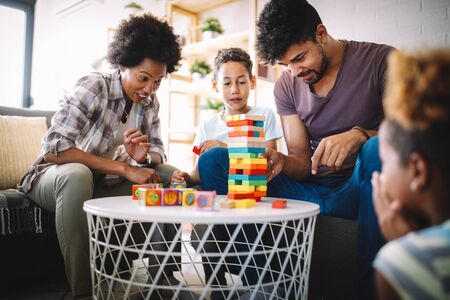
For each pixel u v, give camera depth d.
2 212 1.30
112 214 0.78
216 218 0.72
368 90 1.30
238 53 1.82
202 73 2.84
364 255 0.91
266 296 1.05
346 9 2.38
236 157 1.02
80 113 1.35
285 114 1.49
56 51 4.23
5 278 1.33
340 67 1.33
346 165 1.30
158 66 1.43
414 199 0.50
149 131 1.68
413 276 0.40
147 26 1.43
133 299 1.09
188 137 3.19
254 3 2.47
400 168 0.50
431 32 2.08
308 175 1.37
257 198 1.01
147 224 1.46
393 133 0.50
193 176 1.33
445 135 0.45
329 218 1.12
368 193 0.91
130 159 1.56
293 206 0.91
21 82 4.10
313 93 1.39
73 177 1.14
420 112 0.46
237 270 1.21
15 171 1.69
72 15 4.08
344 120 1.35
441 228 0.44
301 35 1.18
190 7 3.03
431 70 0.46
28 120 1.87
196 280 1.44
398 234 0.57
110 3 3.65
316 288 1.15
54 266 1.45
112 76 1.48
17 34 4.05
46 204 1.30
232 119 1.04
